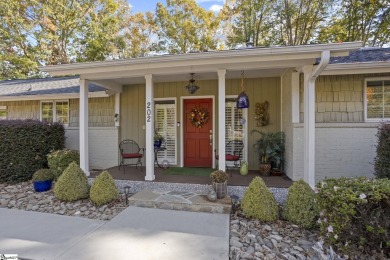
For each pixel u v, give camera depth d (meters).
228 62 4.27
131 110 7.34
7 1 13.41
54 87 8.62
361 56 5.52
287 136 5.62
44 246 2.72
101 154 7.46
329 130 5.10
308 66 4.32
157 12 17.09
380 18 12.41
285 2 14.30
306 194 3.32
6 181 5.71
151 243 2.77
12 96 7.82
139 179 5.17
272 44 15.37
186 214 3.67
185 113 7.10
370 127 4.95
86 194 4.42
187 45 17.17
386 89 5.05
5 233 3.06
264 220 3.42
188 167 6.90
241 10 15.61
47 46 15.17
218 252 2.58
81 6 15.85
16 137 5.79
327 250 2.54
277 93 6.35
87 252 2.58
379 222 2.47
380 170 3.92
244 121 6.54
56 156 5.61
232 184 4.71
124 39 17.48
